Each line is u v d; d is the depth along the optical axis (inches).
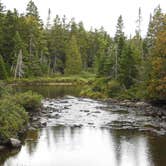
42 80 3639.3
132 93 2242.9
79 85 3592.5
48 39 4488.2
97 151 1058.7
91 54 5088.6
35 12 4384.8
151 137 1230.9
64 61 4569.4
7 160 951.0
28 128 1322.6
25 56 3631.9
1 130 1074.1
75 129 1354.6
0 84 1599.4
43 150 1055.0
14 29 3759.8
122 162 962.1
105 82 2598.4
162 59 1924.2
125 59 2384.4
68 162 957.2
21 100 1563.7
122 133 1293.1
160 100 1999.3
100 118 1589.6
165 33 1942.7
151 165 935.0
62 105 1989.4
